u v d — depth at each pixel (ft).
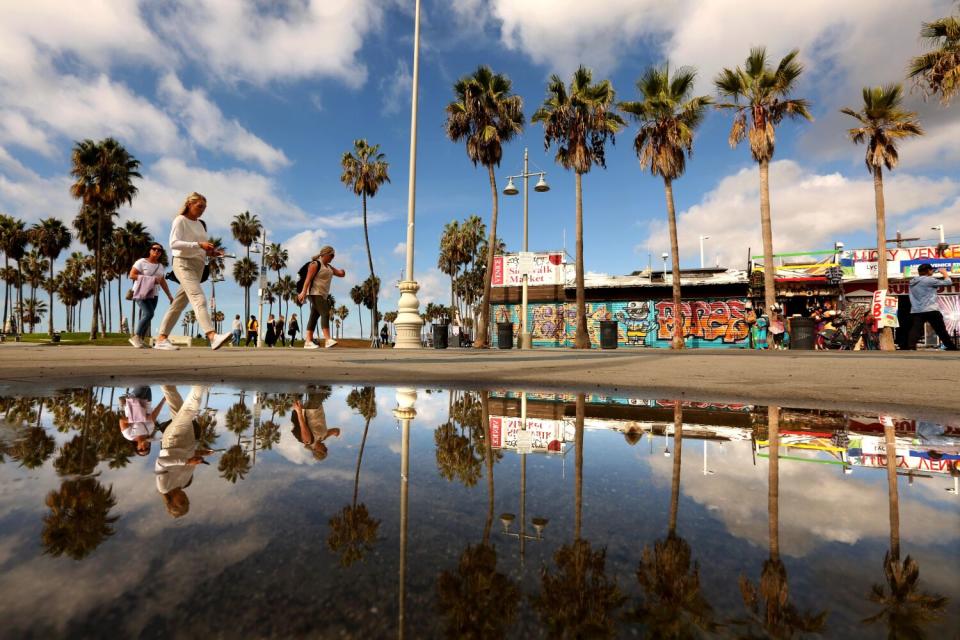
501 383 10.44
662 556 2.00
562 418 6.38
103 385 9.18
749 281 74.08
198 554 1.96
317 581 1.75
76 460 3.63
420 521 2.44
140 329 27.25
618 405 7.54
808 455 4.23
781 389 9.64
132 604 1.53
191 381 10.00
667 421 6.17
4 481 3.05
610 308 85.35
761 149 59.67
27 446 4.13
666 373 13.33
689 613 1.49
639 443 4.72
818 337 67.05
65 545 2.02
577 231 69.41
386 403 7.47
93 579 1.71
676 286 67.26
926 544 2.14
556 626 1.40
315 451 4.13
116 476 3.18
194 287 22.02
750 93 60.49
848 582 1.73
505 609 1.53
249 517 2.44
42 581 1.67
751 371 14.26
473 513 2.60
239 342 99.30
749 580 1.74
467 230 164.86
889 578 1.76
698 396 8.66
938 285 35.76
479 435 5.09
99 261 120.26
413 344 40.06
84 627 1.36
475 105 69.26
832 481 3.37
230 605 1.54
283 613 1.51
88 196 116.57
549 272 88.84
